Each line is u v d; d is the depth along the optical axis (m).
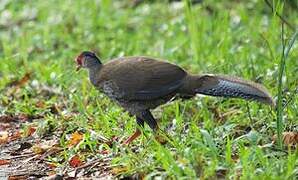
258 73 13.49
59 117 12.62
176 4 20.34
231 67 13.73
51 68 15.16
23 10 21.30
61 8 20.69
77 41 18.25
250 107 11.94
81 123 12.00
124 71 10.72
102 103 12.95
